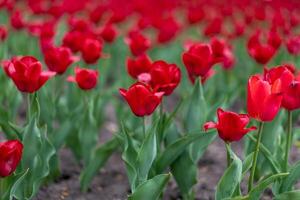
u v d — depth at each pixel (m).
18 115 5.98
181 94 6.59
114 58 7.52
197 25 9.16
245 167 3.13
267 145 3.81
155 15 7.62
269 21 8.89
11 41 7.71
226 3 9.55
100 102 5.12
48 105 4.13
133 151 3.23
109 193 4.08
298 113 4.43
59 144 4.05
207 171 4.62
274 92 2.65
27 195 3.40
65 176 4.36
